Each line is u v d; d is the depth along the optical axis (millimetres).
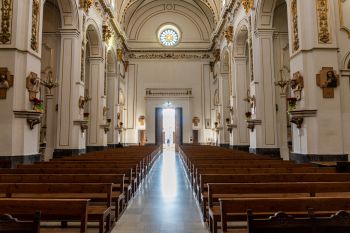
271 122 13938
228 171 6824
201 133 31484
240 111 18797
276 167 7414
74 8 13883
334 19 9266
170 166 16094
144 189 9109
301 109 9188
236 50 19281
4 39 8961
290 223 2561
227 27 20578
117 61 25500
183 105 31500
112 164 8453
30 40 9438
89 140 18266
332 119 8930
